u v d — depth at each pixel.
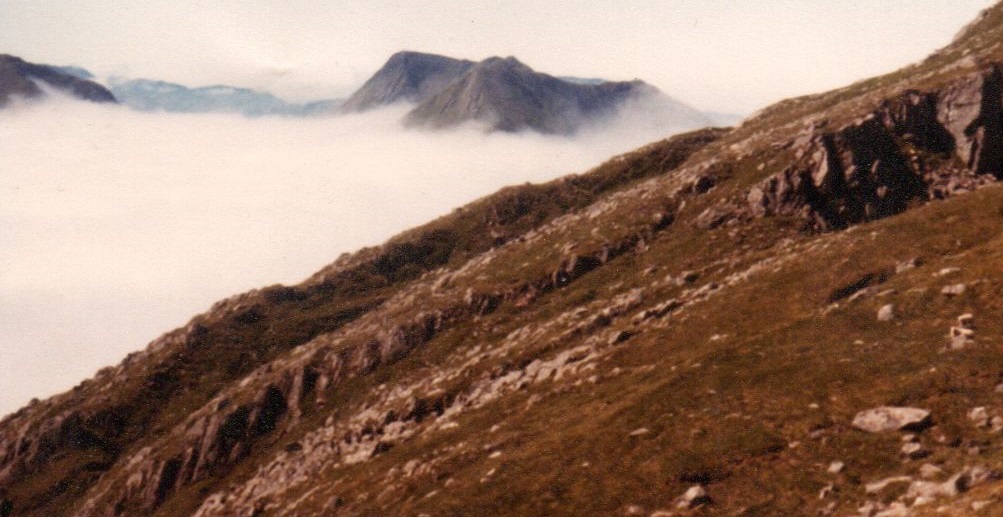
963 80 99.12
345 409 115.06
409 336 124.62
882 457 35.00
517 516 42.56
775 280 67.06
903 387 39.53
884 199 92.94
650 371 58.53
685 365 55.41
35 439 152.88
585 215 147.38
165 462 124.81
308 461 89.31
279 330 175.88
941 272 50.91
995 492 25.89
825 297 58.72
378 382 117.81
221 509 93.75
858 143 98.50
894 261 59.25
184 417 150.00
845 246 66.62
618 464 44.12
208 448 123.81
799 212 96.75
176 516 112.62
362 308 179.88
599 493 41.72
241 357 167.88
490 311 121.94
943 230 61.06
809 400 42.44
